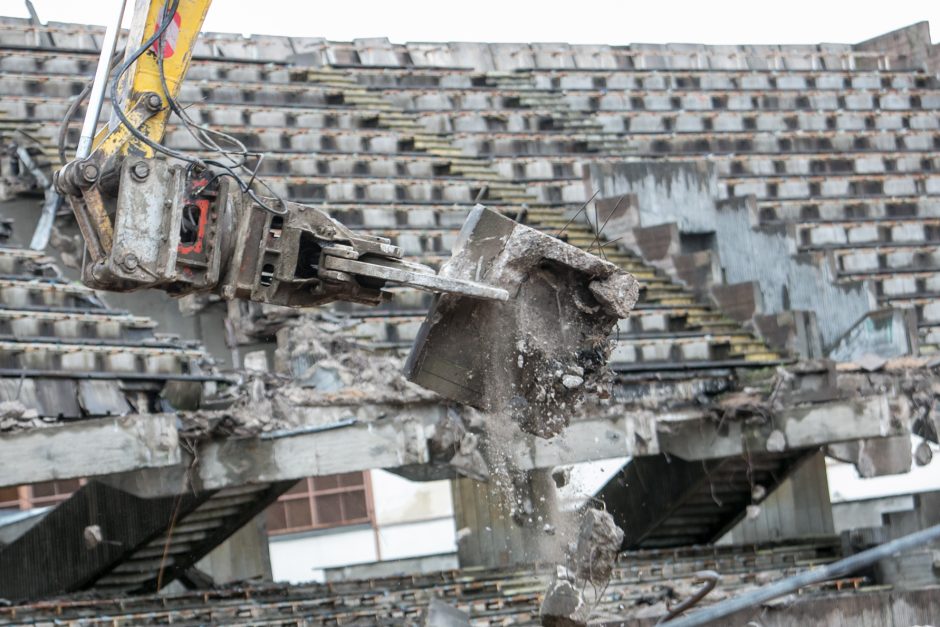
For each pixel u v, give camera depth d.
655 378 19.83
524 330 10.72
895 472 19.41
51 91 23.03
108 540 19.00
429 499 38.31
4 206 19.84
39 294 17.30
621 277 10.76
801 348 21.77
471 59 29.77
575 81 29.95
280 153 23.59
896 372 19.25
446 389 10.74
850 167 28.45
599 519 11.48
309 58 27.86
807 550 22.36
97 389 15.25
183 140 23.05
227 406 15.91
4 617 15.80
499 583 18.45
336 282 10.27
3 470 13.59
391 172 24.38
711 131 29.08
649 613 16.38
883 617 16.64
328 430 15.32
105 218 9.89
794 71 31.92
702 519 23.92
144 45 10.48
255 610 16.77
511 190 24.66
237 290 10.12
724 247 24.36
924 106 31.75
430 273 10.30
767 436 18.66
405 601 17.72
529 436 16.16
